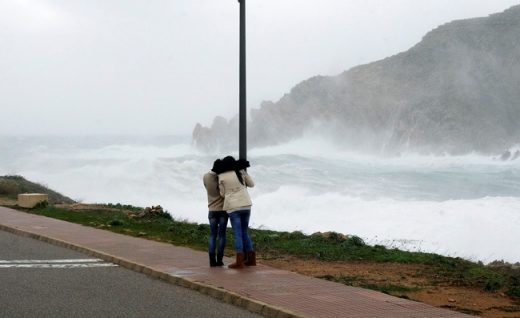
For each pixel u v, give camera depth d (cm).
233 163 1166
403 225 2623
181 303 863
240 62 1356
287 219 3028
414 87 15838
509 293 970
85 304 835
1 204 2714
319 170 5991
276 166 6544
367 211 2973
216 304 866
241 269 1134
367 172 6512
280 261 1279
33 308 801
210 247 1159
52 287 962
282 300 848
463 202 3038
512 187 5791
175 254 1327
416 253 1429
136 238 1625
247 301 845
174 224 2005
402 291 967
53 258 1292
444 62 16262
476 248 2234
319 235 1675
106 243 1498
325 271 1156
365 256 1368
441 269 1208
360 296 897
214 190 1170
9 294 895
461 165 8750
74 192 4609
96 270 1151
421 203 3092
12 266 1170
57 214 2283
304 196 3456
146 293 931
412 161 9738
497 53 16225
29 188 3456
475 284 1050
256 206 3309
